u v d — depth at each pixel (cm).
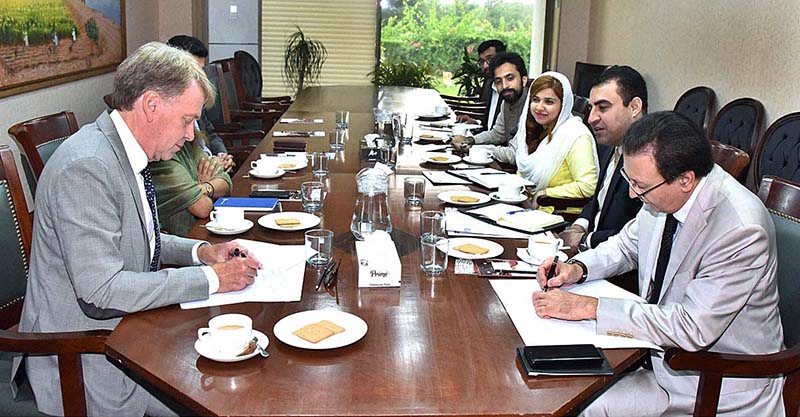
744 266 167
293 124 454
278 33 782
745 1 445
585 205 309
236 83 615
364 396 131
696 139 169
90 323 177
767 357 162
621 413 181
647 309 164
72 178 168
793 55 396
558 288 190
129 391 175
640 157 171
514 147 399
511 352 150
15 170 206
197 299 171
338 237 224
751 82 439
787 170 354
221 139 483
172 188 258
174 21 750
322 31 786
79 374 167
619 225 262
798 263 188
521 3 784
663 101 571
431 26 790
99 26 554
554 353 145
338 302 173
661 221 192
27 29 415
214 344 143
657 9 580
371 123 461
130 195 177
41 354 164
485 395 133
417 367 142
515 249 218
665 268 191
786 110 403
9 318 200
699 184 177
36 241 179
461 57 796
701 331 163
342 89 677
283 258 201
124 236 176
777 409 182
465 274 195
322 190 256
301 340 150
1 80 383
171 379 135
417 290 183
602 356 147
